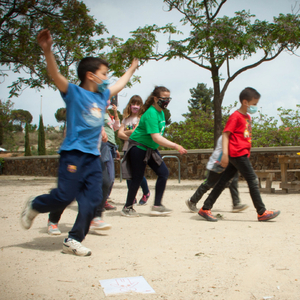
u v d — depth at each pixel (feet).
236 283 6.38
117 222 13.26
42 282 6.55
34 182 42.78
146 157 14.23
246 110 12.98
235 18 28.09
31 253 8.70
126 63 31.19
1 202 20.81
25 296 5.88
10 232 11.57
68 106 8.37
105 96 9.06
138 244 9.52
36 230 11.90
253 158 38.65
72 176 8.17
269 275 6.77
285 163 24.36
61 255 8.47
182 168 42.96
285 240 9.64
